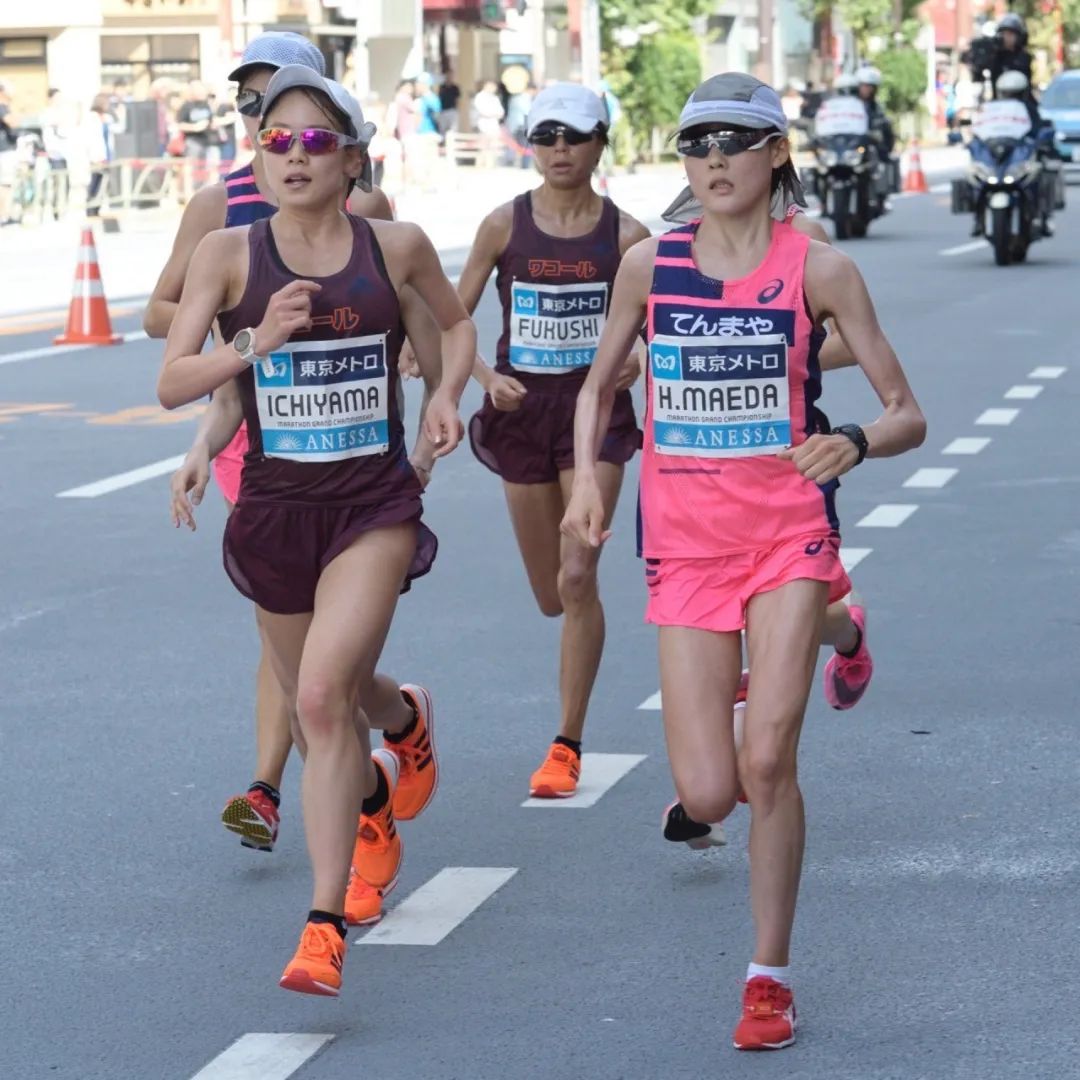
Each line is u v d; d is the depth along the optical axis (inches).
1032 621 589.6
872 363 330.3
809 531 329.4
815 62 4453.7
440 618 606.5
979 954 354.3
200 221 406.3
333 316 341.4
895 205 2578.7
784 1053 316.2
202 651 576.1
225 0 2672.2
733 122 325.7
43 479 839.7
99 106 2182.6
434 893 388.8
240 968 354.6
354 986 345.4
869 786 448.1
